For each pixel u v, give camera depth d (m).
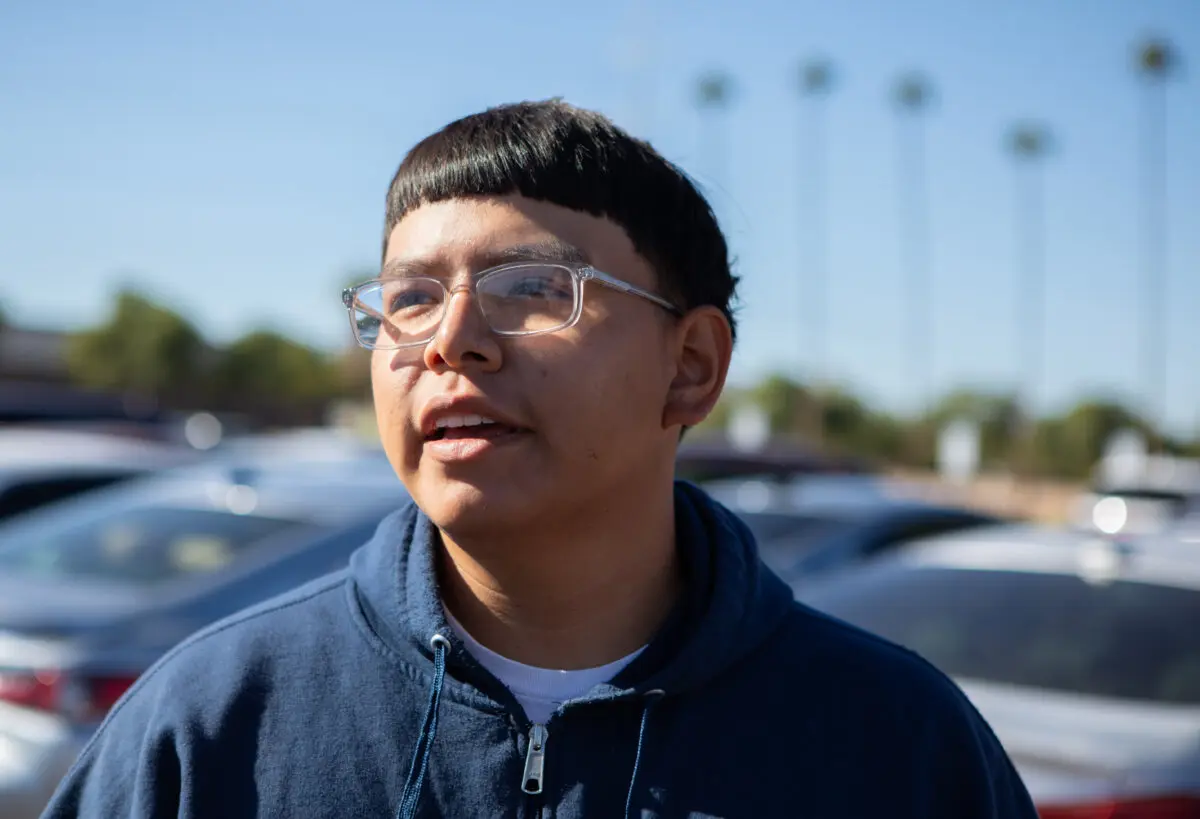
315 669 1.51
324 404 38.47
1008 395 42.72
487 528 1.42
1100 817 2.84
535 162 1.47
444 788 1.43
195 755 1.44
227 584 4.04
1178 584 3.71
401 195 1.54
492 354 1.40
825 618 1.68
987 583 3.92
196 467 6.98
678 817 1.44
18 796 3.39
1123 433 39.41
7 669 3.57
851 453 38.75
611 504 1.49
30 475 6.66
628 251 1.51
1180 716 3.14
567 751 1.46
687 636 1.53
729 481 8.08
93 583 4.06
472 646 1.55
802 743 1.50
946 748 1.55
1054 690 3.35
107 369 36.97
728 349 1.64
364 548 1.68
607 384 1.45
